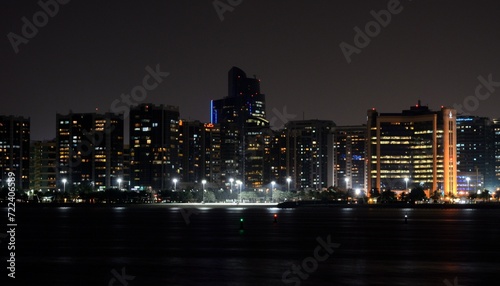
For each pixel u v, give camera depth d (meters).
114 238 124.06
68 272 81.88
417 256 97.25
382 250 104.88
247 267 86.19
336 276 79.69
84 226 158.88
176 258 94.50
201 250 104.12
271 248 107.25
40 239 122.31
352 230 147.38
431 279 77.75
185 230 144.75
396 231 145.00
